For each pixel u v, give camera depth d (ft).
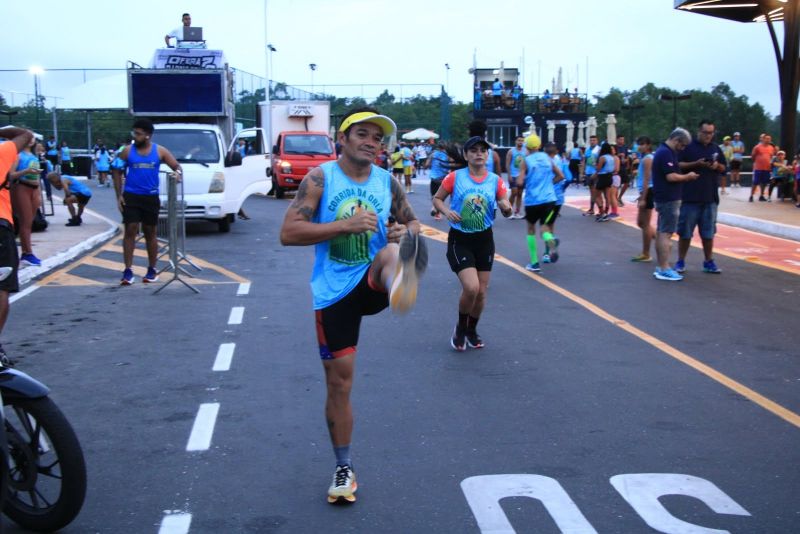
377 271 13.71
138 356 24.32
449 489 14.96
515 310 31.04
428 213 69.46
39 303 32.01
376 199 14.33
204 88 63.16
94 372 22.65
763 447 17.04
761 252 47.93
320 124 99.91
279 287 35.78
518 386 21.35
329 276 14.26
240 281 37.32
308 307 31.45
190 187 54.29
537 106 146.72
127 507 14.28
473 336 25.26
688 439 17.49
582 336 26.94
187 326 28.19
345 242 14.15
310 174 14.16
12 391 12.82
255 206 78.13
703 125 38.34
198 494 14.80
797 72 76.84
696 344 25.93
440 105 169.48
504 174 94.94
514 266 42.04
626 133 223.10
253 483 15.29
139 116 63.10
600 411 19.35
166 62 66.33
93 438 17.61
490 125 146.41
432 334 27.17
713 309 31.42
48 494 14.44
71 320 29.07
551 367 23.18
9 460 12.46
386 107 169.37
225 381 21.77
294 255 45.80
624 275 39.34
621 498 14.52
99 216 66.80
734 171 97.76
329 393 14.48
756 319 29.66
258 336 26.76
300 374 22.41
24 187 39.17
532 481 15.28
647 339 26.50
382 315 29.94
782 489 14.92
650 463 16.14
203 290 34.96
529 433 17.87
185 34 73.87
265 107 102.06
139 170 35.19
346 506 14.29
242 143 106.32
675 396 20.54
